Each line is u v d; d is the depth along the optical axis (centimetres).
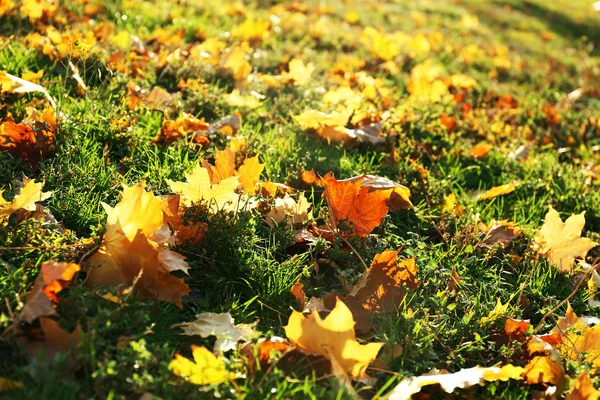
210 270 162
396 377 143
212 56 271
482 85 365
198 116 224
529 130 290
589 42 680
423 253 170
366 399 141
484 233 190
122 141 196
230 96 232
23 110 197
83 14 310
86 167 179
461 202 205
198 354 134
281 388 137
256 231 174
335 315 139
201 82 246
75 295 139
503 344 155
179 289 149
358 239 170
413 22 546
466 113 286
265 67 303
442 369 147
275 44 347
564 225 185
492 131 274
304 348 141
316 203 189
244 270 161
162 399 132
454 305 155
